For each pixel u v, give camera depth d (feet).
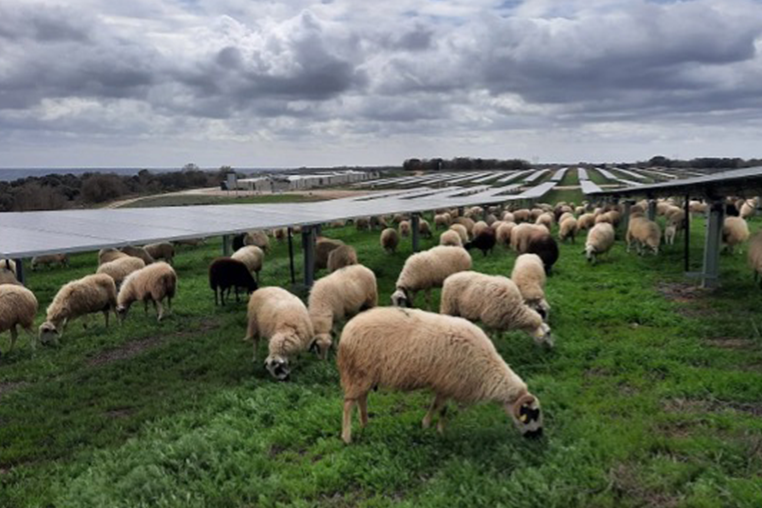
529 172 453.17
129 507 16.81
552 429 20.54
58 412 25.43
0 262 57.77
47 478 19.22
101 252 60.49
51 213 59.67
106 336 38.09
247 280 45.37
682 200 133.18
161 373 30.01
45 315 46.83
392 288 49.93
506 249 71.97
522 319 28.91
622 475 17.28
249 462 19.31
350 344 20.12
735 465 17.52
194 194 260.01
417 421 21.77
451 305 30.73
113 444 21.61
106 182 277.44
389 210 71.97
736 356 27.71
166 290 41.68
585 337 32.22
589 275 51.01
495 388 19.36
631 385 25.14
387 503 16.70
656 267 54.49
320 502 17.12
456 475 17.56
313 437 21.54
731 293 42.01
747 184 40.22
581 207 113.09
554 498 16.10
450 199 112.57
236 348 33.81
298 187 303.07
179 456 19.74
